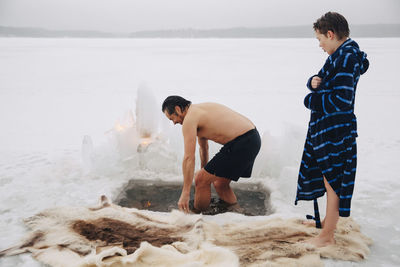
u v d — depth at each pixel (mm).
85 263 2088
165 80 13719
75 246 2367
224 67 19156
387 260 2254
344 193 2170
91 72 16812
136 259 2119
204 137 3055
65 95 10461
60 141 5422
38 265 2201
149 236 2508
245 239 2445
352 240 2400
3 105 8773
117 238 2465
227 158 2895
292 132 3854
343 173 2186
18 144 5230
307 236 2479
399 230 2650
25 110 8133
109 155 3891
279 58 25484
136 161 3941
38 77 14773
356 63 2041
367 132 5891
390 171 3971
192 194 3475
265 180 3666
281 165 3715
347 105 2041
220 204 3234
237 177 2979
